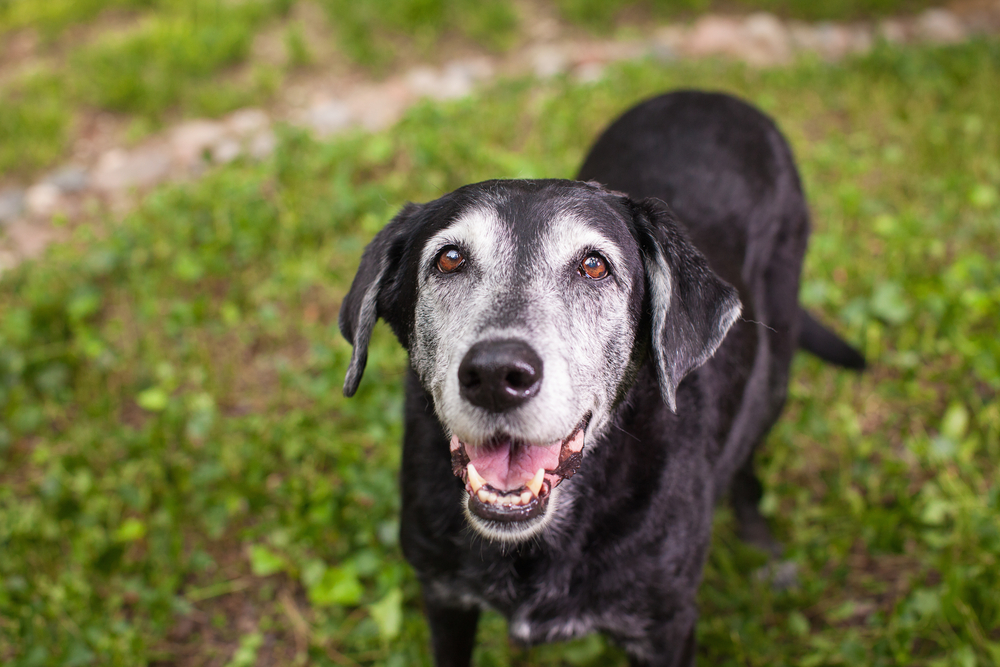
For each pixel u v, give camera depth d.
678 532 0.61
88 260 1.09
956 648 0.67
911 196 1.18
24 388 0.94
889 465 0.79
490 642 0.73
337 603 0.75
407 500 0.62
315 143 1.30
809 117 1.42
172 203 1.20
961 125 1.33
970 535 0.73
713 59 1.60
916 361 0.90
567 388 0.52
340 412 0.90
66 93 1.58
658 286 0.59
